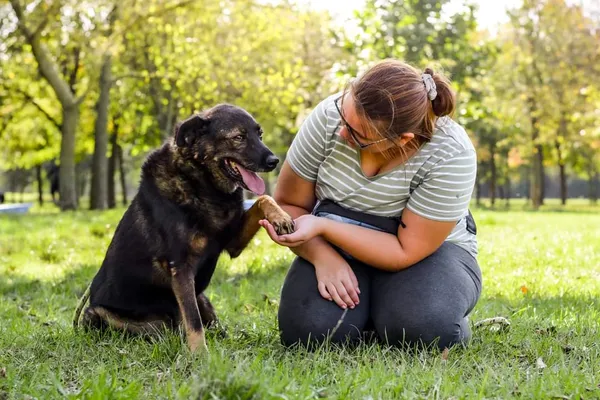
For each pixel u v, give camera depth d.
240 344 4.34
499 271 8.07
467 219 4.61
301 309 4.18
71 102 26.02
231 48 24.66
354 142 3.92
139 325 4.75
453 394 3.29
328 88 27.44
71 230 14.23
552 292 6.73
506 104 36.19
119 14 23.66
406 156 4.00
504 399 3.20
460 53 22.72
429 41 21.58
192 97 25.45
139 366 3.84
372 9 21.06
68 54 28.98
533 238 11.92
